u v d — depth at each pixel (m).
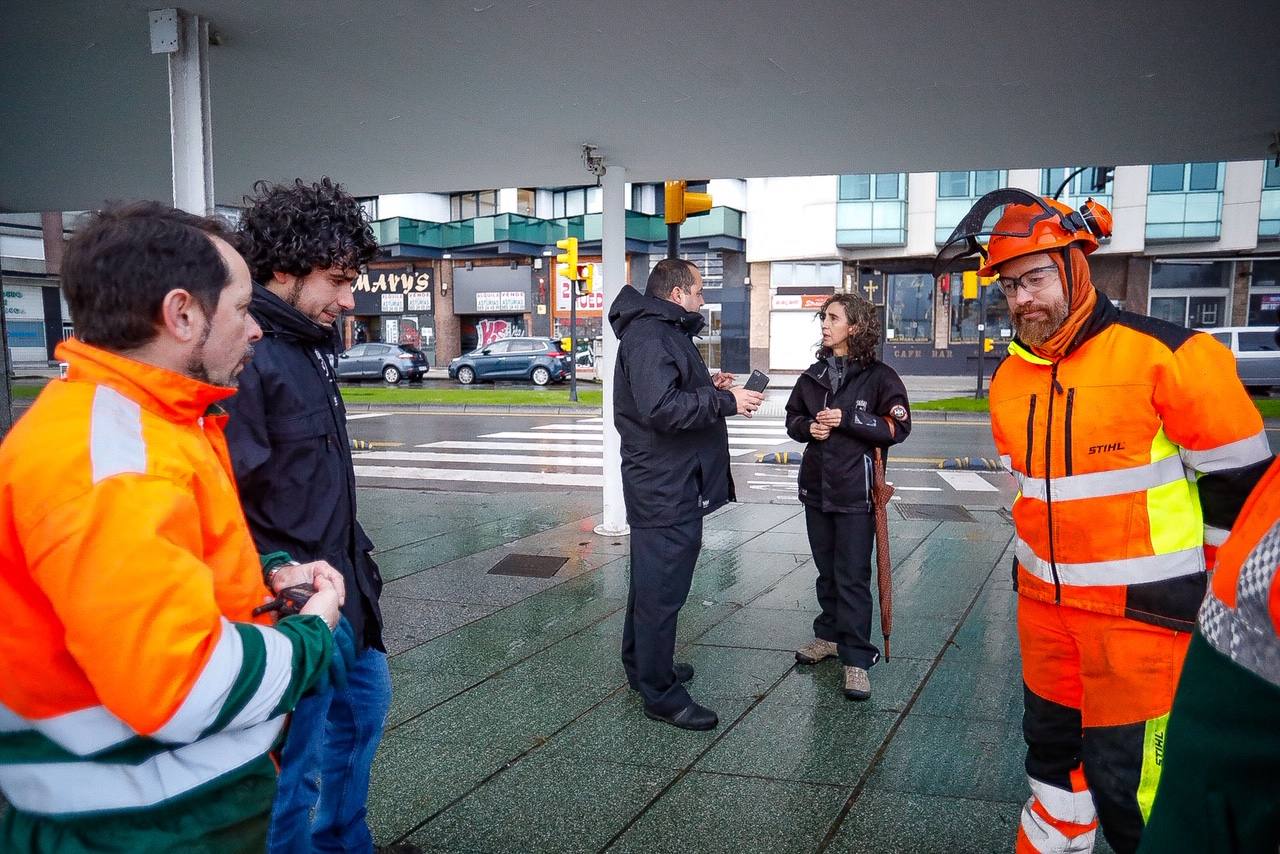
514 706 3.57
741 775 2.99
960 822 2.68
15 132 5.77
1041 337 1.99
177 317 1.24
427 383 28.19
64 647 1.13
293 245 1.89
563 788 2.90
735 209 30.45
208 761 1.25
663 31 3.99
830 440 3.75
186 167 3.70
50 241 32.19
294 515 1.92
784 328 29.69
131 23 3.75
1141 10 3.78
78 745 1.16
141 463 1.15
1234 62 4.45
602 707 3.56
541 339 27.44
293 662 1.28
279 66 4.41
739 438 13.97
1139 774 1.88
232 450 1.80
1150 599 1.84
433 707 3.56
